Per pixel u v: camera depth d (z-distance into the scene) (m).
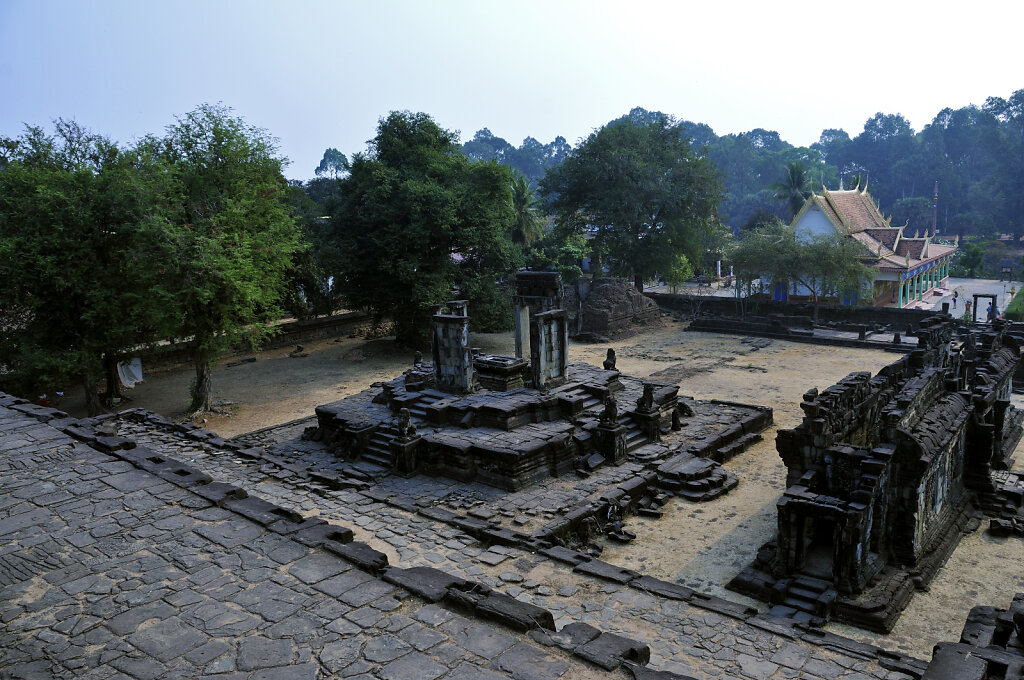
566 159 63.81
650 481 23.28
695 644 13.34
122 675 8.52
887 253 61.53
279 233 36.06
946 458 19.55
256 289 32.88
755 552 19.06
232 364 45.12
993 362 26.16
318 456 26.25
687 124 168.75
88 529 12.29
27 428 17.47
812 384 37.25
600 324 51.72
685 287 81.75
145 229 29.61
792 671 12.26
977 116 133.00
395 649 8.91
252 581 10.59
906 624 15.39
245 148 34.81
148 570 10.95
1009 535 19.61
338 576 10.75
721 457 26.19
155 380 41.59
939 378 21.34
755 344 48.28
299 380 40.78
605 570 16.66
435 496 22.16
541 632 9.17
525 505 21.25
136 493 13.76
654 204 60.97
